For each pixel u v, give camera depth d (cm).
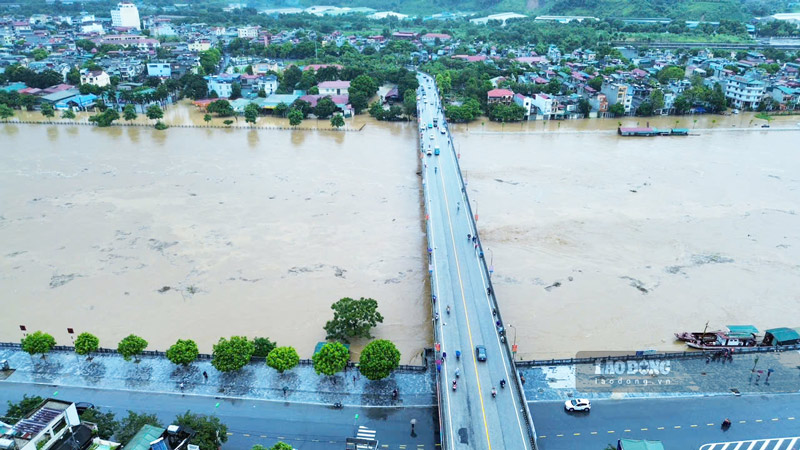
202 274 12238
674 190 17175
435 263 12212
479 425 7750
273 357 8888
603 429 8012
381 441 7888
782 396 8669
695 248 13412
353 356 9725
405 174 18738
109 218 14938
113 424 7550
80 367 9425
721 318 10725
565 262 12762
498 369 8894
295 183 17788
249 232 14275
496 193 16812
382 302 11338
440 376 8694
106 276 12106
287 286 11831
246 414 8425
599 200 16375
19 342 9950
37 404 7638
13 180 17688
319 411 8494
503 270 12325
